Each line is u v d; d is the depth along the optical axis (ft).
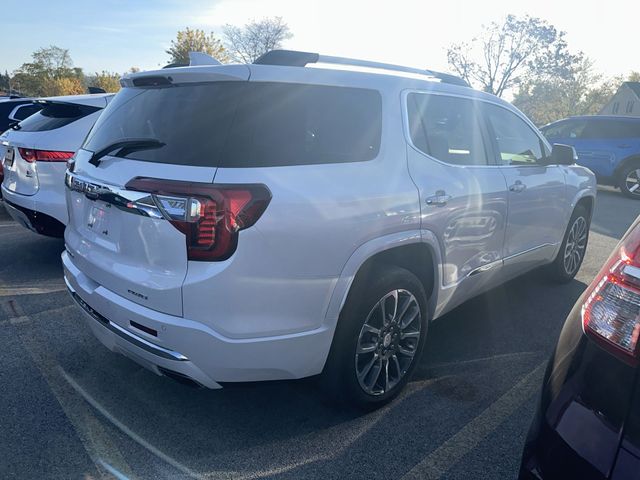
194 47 123.44
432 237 9.83
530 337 12.99
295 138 8.09
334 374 8.85
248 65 8.20
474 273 11.51
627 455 4.66
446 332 13.21
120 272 8.05
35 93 316.60
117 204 7.96
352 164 8.70
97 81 267.18
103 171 8.52
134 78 9.24
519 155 13.47
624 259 5.28
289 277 7.64
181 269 7.35
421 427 9.20
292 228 7.52
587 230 17.49
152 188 7.43
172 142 7.90
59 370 10.89
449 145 10.89
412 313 9.86
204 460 8.27
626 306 5.06
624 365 4.93
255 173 7.43
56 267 17.62
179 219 7.19
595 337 5.27
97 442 8.64
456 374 11.08
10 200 17.30
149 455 8.36
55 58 325.21
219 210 7.09
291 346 7.96
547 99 142.61
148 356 7.98
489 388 10.53
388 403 9.91
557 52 132.77
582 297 5.91
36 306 14.23
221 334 7.38
